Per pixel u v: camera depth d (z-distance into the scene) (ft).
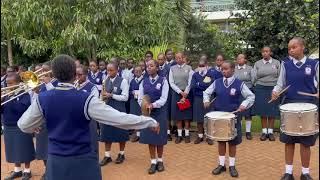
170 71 27.14
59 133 12.34
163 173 21.31
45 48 34.24
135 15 32.27
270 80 26.43
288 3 30.04
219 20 65.46
